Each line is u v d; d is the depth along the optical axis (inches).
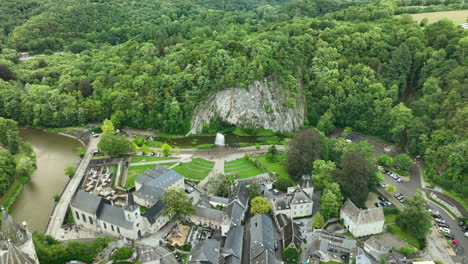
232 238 6274.6
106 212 6806.1
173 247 6437.0
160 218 6993.1
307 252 6382.9
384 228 7022.6
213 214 6973.4
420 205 6820.9
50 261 5733.3
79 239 6742.1
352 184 7273.6
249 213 7470.5
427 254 6456.7
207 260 5664.4
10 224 5039.4
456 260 6294.3
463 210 7731.3
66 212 7455.7
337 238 6451.8
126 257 5944.9
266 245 6102.4
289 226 6668.3
